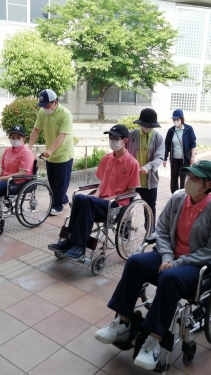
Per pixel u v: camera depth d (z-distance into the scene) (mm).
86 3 14117
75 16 14156
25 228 4203
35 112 7172
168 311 1980
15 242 3795
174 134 5137
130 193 3371
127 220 3328
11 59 10375
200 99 18844
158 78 15375
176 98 18469
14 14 14203
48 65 10047
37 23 14203
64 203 4965
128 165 3371
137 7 14883
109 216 3139
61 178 4551
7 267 3258
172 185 5363
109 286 3014
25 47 10031
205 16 17609
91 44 14078
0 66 11031
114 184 3424
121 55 14375
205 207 2186
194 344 2125
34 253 3553
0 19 14016
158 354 1990
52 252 3592
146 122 3652
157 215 4812
